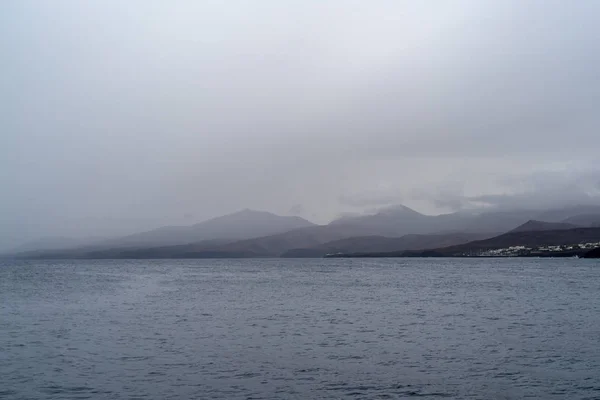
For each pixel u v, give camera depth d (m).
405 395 22.08
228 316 46.09
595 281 99.50
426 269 176.88
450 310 51.34
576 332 37.34
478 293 72.56
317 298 64.81
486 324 41.47
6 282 100.88
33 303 57.88
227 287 86.00
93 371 25.66
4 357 28.62
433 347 31.80
